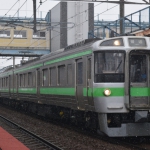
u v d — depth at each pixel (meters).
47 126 17.28
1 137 12.27
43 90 18.83
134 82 12.05
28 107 24.64
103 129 12.13
